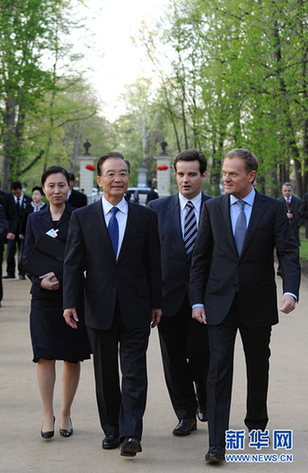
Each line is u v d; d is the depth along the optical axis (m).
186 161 4.27
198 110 24.45
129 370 3.69
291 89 18.58
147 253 3.88
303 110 19.48
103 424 3.83
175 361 4.11
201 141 25.80
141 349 3.76
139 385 3.68
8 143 23.25
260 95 19.89
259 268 3.66
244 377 5.37
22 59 20.81
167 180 36.03
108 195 3.79
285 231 3.66
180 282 4.20
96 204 3.86
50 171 4.30
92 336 3.81
